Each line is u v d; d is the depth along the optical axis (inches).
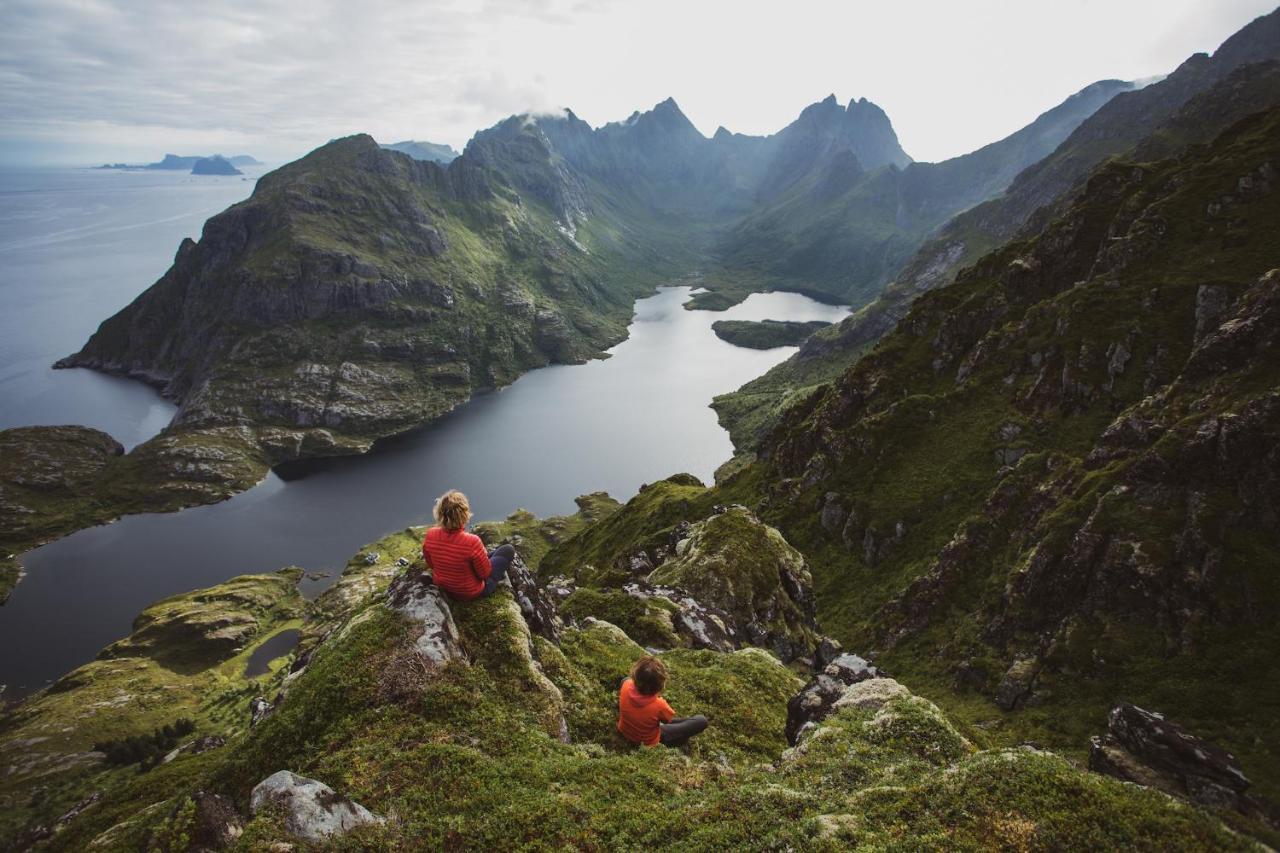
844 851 378.6
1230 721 2301.9
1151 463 3110.2
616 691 720.3
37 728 6412.4
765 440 7716.5
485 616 666.8
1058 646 2925.7
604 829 438.0
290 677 890.1
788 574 1849.2
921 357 6358.3
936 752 538.6
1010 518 4060.0
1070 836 360.2
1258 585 2586.1
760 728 762.2
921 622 3922.2
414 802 459.5
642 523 6402.6
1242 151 5334.6
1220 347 3425.2
